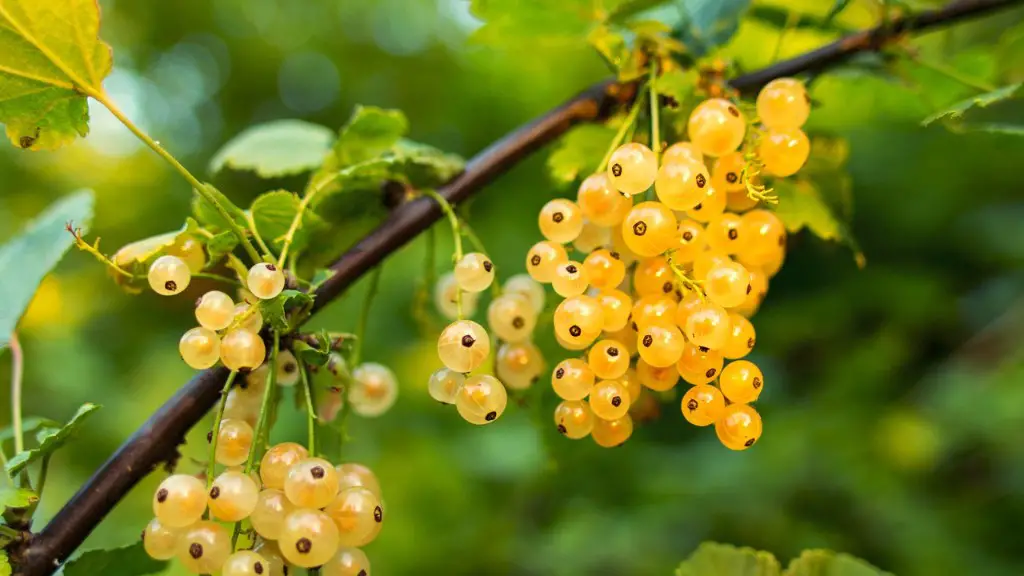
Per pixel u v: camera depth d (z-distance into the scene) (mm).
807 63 441
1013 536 694
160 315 1204
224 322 378
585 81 1142
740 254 398
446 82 1293
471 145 1232
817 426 761
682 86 410
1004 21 794
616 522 759
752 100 437
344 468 394
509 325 409
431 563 746
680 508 743
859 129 784
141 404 1080
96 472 386
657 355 381
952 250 829
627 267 405
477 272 390
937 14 443
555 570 740
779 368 836
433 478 786
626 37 436
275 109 1583
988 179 788
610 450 742
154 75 1619
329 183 420
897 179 815
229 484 370
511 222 976
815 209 429
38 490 386
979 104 409
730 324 385
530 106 1172
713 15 452
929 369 814
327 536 371
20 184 1409
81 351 1085
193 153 1512
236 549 390
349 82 1471
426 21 1414
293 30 1477
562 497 772
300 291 392
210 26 1513
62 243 443
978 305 822
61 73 390
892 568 693
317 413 413
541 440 455
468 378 386
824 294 823
